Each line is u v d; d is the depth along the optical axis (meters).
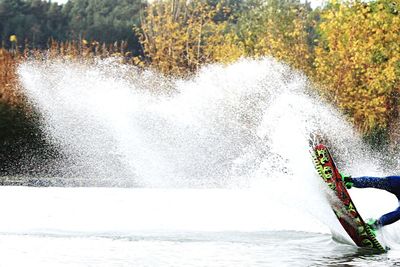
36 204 32.38
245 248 21.19
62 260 18.72
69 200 35.03
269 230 25.30
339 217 22.55
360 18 76.25
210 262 18.70
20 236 22.72
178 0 109.19
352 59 75.75
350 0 77.31
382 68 75.94
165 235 23.50
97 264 18.23
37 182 56.69
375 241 21.92
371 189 47.34
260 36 96.12
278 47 88.88
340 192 22.48
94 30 198.00
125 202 34.56
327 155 22.91
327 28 79.44
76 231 24.00
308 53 88.94
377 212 31.66
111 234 23.50
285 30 92.81
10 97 75.88
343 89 77.06
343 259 19.53
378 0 77.19
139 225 25.73
